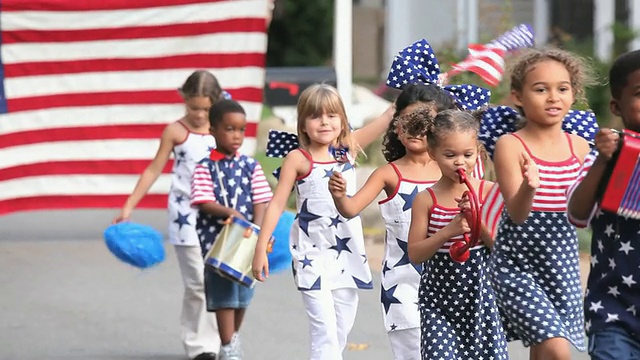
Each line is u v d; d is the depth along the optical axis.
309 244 17.11
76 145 29.94
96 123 29.94
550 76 13.97
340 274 17.11
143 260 20.88
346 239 17.11
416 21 65.38
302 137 17.25
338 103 16.94
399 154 16.31
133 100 29.88
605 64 46.91
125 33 29.72
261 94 29.52
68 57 29.78
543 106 14.01
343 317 17.20
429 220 14.47
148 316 23.95
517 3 60.75
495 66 18.05
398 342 16.17
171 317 23.92
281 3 78.25
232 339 19.42
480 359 14.33
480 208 13.62
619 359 11.83
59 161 29.94
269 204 17.03
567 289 14.12
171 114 29.88
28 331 22.59
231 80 29.52
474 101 17.45
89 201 30.05
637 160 11.49
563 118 14.67
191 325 20.86
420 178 15.88
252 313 24.19
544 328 13.67
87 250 31.08
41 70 29.75
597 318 12.13
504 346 14.39
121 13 29.67
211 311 19.42
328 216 17.03
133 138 29.94
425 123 15.50
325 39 79.50
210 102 20.92
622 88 12.17
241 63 29.47
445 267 14.31
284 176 17.05
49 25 29.62
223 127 19.39
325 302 16.89
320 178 17.02
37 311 24.25
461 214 13.56
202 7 29.52
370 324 23.12
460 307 14.34
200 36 29.58
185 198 20.88
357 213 15.50
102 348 21.42
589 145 14.52
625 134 11.64
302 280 17.02
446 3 64.31
